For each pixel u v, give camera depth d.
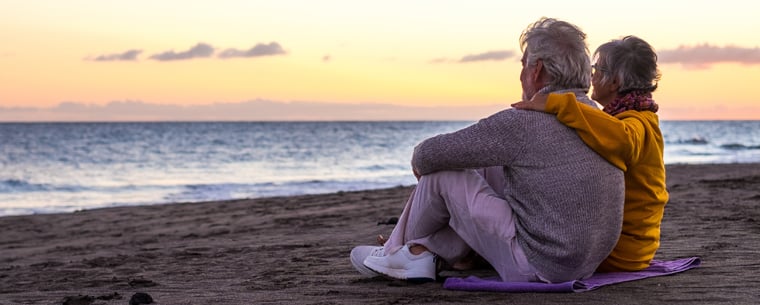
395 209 10.09
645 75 3.45
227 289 4.29
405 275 3.74
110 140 69.69
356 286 3.95
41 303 4.33
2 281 5.66
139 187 24.23
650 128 3.42
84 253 7.74
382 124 178.62
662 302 3.19
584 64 3.33
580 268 3.35
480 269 3.98
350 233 7.48
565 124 3.25
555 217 3.27
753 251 4.63
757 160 31.81
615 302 3.20
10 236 10.27
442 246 3.73
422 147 3.43
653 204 3.55
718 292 3.36
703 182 12.12
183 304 3.82
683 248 4.88
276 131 105.06
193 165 37.34
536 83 3.39
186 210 12.63
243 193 21.05
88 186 25.09
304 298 3.73
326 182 24.89
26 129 107.88
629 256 3.62
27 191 23.55
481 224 3.45
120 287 4.76
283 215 10.59
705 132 104.69
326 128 127.06
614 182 3.29
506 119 3.28
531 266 3.38
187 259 6.29
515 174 3.34
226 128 120.88
